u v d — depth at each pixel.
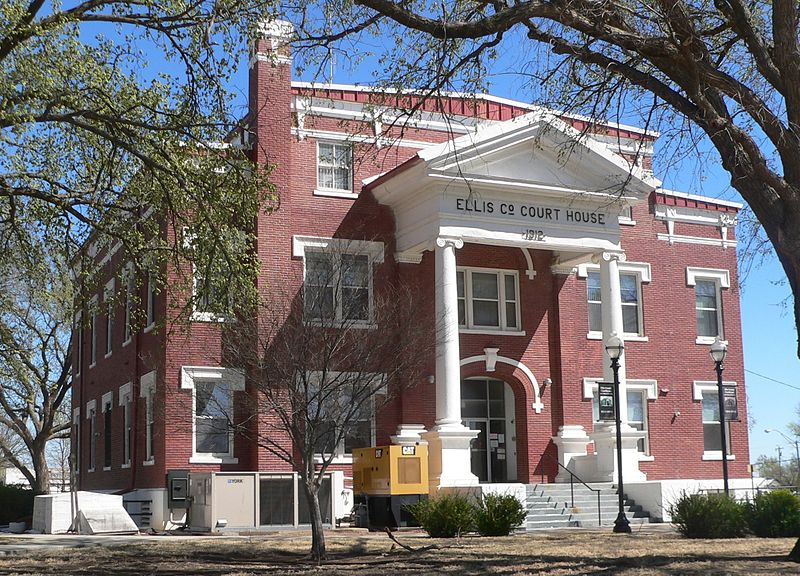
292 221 30.11
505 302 33.09
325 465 18.44
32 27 16.91
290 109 30.31
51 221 21.25
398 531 24.89
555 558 16.94
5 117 17.25
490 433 32.84
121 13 18.55
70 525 27.50
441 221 29.14
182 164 19.38
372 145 17.95
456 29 15.07
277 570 15.92
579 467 32.06
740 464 36.72
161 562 17.58
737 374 37.12
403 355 26.72
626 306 35.69
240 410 27.38
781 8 14.14
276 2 17.78
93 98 19.06
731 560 16.14
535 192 30.16
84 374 38.72
